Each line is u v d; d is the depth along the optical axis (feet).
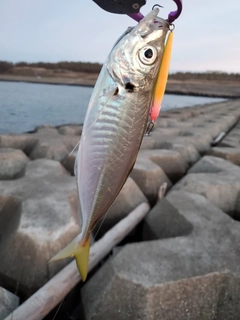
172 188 2.50
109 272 1.26
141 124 0.59
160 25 0.57
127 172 0.62
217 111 10.01
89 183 0.62
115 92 0.59
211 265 1.28
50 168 2.40
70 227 1.53
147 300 1.13
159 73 0.57
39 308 1.16
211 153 3.71
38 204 1.72
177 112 8.41
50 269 1.40
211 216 1.74
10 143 3.52
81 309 1.31
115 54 0.59
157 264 1.27
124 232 1.75
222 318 1.22
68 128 4.66
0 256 1.50
